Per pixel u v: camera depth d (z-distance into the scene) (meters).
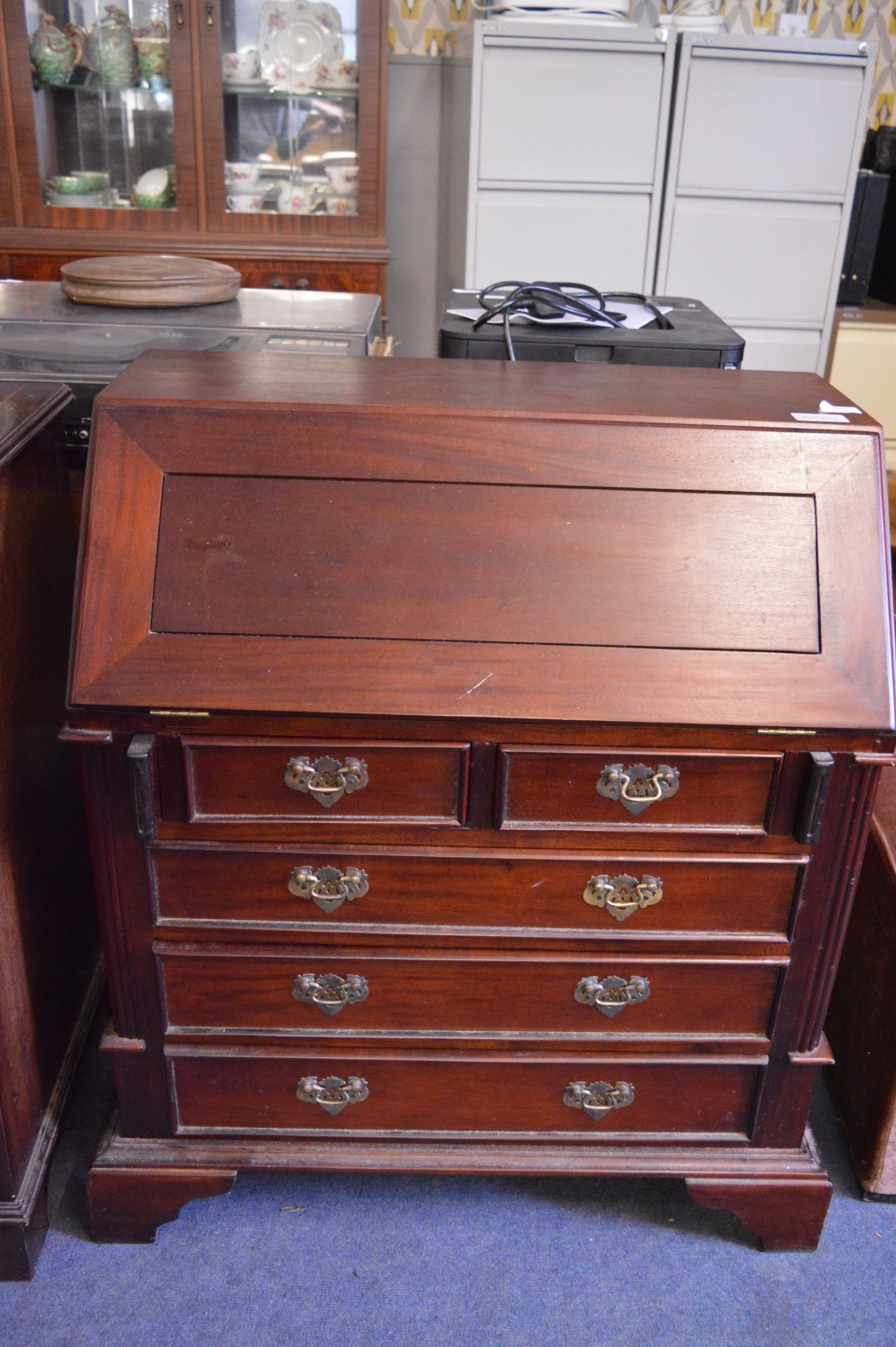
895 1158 1.50
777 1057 1.36
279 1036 1.33
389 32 3.68
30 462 1.37
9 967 1.32
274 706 1.13
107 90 3.18
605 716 1.14
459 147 3.44
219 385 1.27
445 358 1.53
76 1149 1.55
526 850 1.24
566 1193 1.54
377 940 1.28
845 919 1.28
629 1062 1.35
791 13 3.48
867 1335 1.35
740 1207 1.42
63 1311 1.34
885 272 3.79
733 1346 1.33
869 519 1.20
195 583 1.15
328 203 3.32
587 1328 1.35
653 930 1.29
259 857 1.24
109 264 2.00
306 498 1.17
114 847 1.22
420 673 1.14
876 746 1.18
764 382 1.44
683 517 1.19
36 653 1.41
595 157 3.22
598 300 1.76
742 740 1.17
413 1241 1.45
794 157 3.27
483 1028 1.34
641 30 3.07
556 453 1.19
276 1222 1.47
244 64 3.17
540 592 1.16
